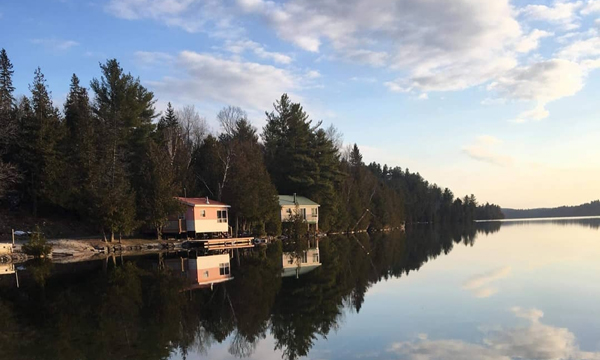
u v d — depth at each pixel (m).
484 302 13.84
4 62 46.31
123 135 41.84
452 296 14.96
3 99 38.56
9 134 36.12
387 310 13.09
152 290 16.61
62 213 39.50
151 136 47.12
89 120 41.09
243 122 64.94
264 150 67.38
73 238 35.09
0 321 11.89
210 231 39.84
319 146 62.78
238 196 42.84
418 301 14.30
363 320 11.94
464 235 57.66
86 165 36.47
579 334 10.09
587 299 13.99
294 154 60.00
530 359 8.46
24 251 27.25
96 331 10.89
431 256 28.95
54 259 27.58
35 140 36.44
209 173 49.44
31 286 17.53
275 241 46.06
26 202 39.00
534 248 33.50
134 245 33.94
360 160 88.81
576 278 18.17
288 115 64.69
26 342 9.94
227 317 12.45
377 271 21.88
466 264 23.86
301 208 55.09
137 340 10.19
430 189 149.12
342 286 17.53
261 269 22.89
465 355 8.76
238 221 46.41
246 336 10.55
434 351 9.05
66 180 36.34
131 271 21.92
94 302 14.41
